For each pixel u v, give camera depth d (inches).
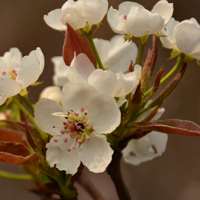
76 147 15.8
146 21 16.0
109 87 15.5
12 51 17.1
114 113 15.6
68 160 15.8
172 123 16.1
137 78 15.7
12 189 28.6
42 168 16.3
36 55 15.9
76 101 15.7
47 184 16.7
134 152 17.8
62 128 15.9
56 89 18.0
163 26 16.1
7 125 17.7
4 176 17.0
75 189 16.8
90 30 16.4
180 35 16.2
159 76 16.0
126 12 16.6
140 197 29.1
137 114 16.2
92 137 15.8
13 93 15.9
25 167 17.0
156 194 29.1
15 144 16.0
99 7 16.2
